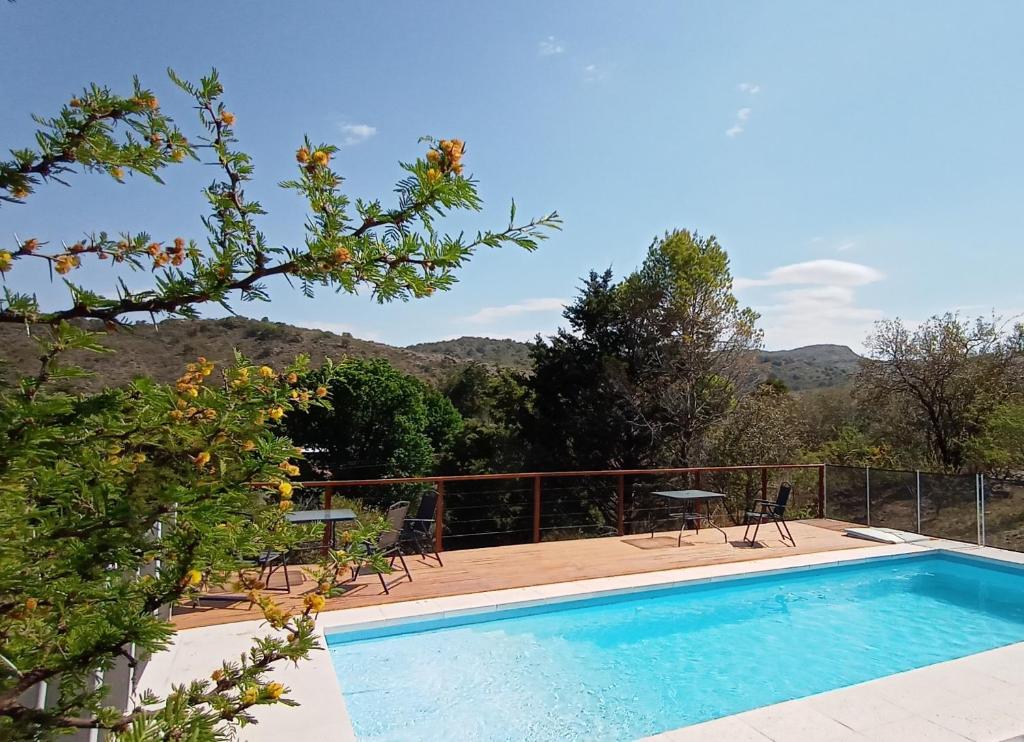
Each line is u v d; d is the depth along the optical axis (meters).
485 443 22.50
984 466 14.88
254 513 1.41
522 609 5.89
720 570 6.98
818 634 5.97
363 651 5.23
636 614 6.36
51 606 1.19
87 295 1.10
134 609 1.20
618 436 17.91
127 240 1.29
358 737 4.07
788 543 8.48
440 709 4.43
